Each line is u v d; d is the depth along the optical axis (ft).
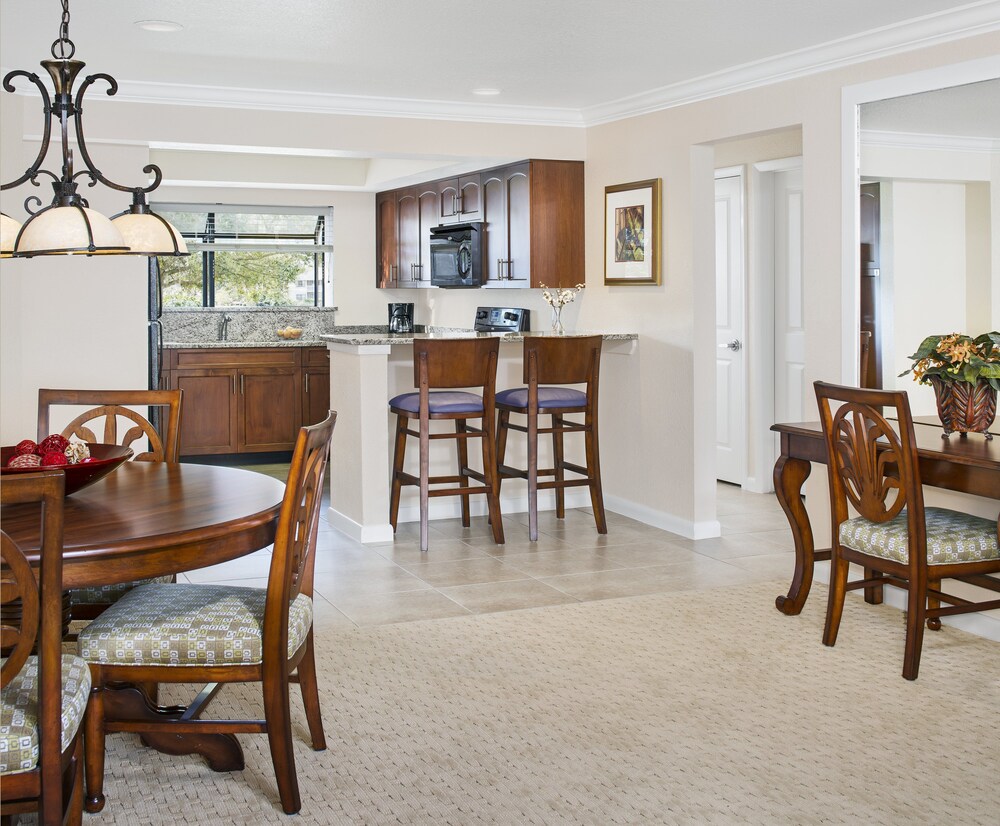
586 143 19.72
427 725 9.91
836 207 14.11
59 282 16.97
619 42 14.05
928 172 12.62
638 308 18.54
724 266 21.91
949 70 12.41
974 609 11.27
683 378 17.51
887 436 10.93
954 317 12.41
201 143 17.06
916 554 10.84
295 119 17.58
